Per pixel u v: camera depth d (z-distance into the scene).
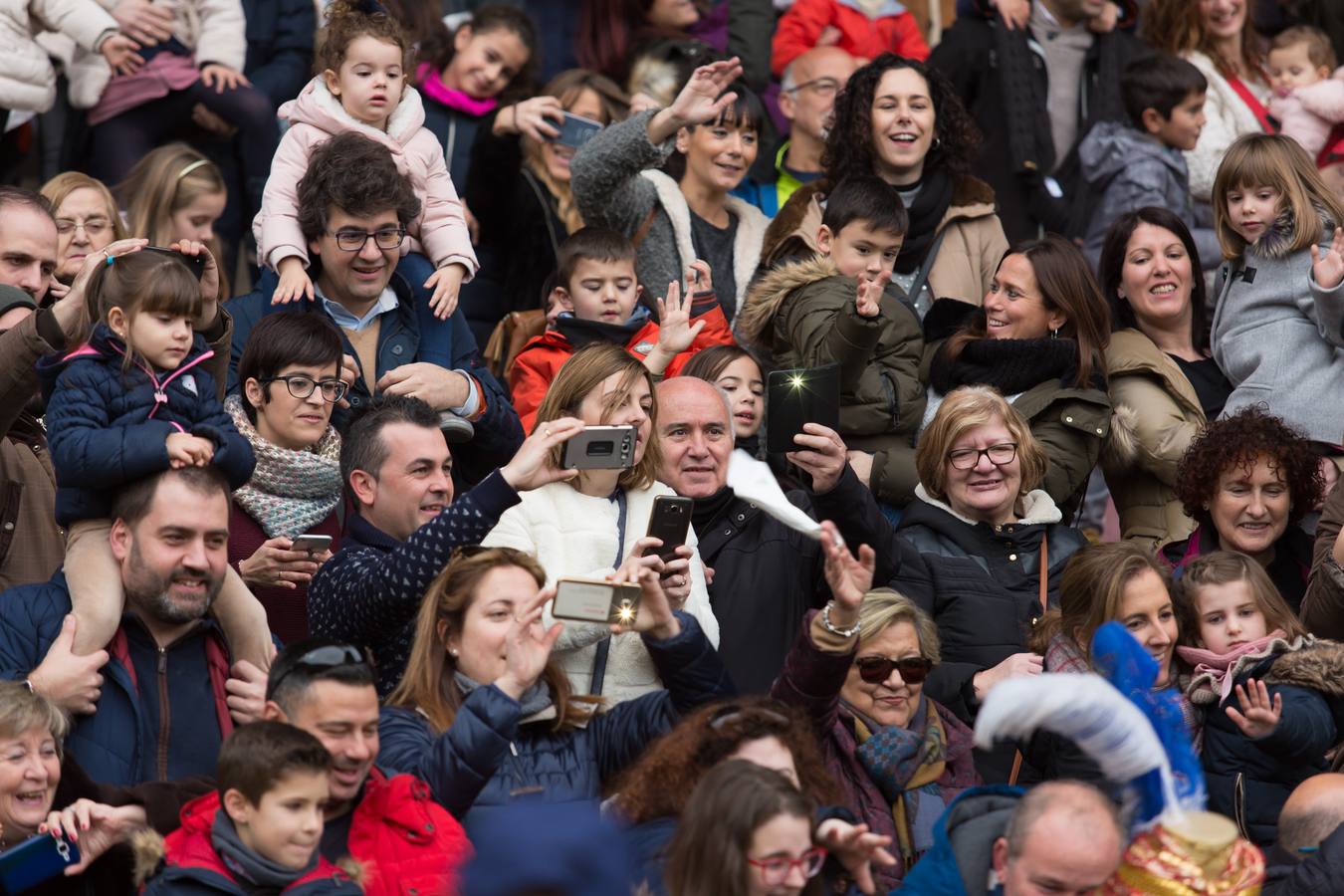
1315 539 25.02
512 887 11.16
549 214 30.06
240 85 31.55
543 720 19.08
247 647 19.86
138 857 16.69
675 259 28.45
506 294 30.39
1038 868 15.83
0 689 17.66
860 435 25.61
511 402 26.23
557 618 18.39
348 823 17.31
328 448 22.81
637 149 27.45
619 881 11.31
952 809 17.33
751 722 17.14
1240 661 21.73
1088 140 33.69
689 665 19.03
